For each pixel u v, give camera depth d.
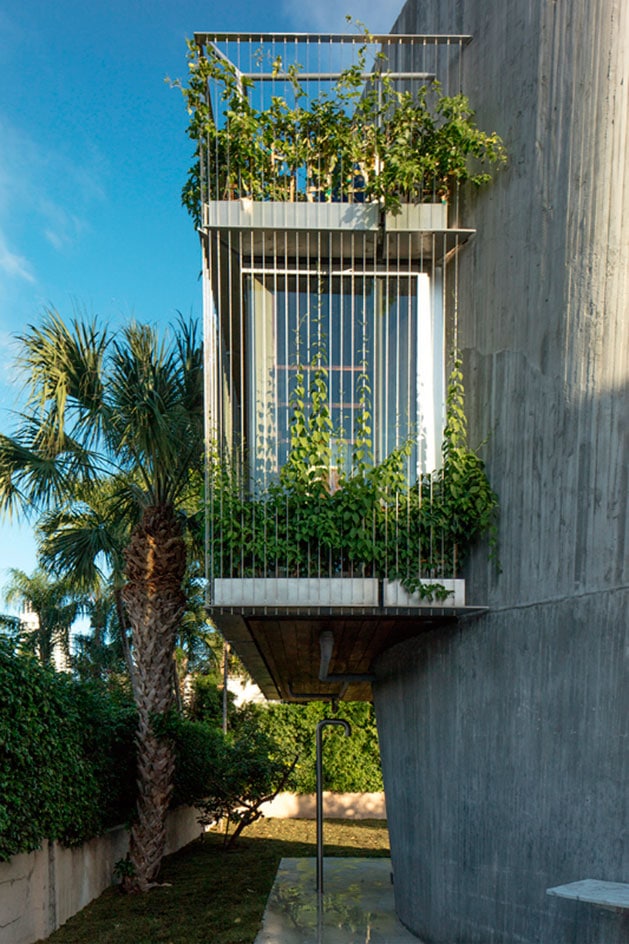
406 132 6.03
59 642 19.25
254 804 13.38
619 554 4.01
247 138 6.19
